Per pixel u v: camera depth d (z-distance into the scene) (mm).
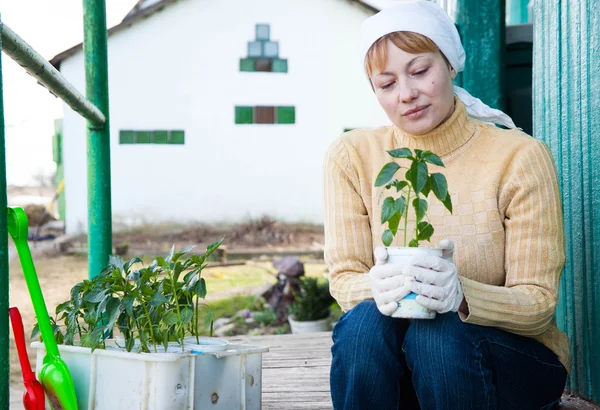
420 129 1659
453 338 1447
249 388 1702
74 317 1718
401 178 1727
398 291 1377
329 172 1812
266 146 13914
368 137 1832
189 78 13828
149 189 13805
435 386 1447
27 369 1554
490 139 1713
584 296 2115
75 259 13906
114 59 13727
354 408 1490
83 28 2256
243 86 13852
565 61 2242
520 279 1596
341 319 1586
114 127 13797
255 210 13859
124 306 1624
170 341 1750
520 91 3154
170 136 13852
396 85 1639
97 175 2293
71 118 14016
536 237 1605
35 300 1620
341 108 13922
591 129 2051
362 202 1784
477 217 1663
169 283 1719
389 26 1588
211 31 13789
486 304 1476
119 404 1568
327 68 13859
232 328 10555
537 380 1614
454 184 1689
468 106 1837
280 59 13852
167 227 13781
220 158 13883
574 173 2178
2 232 1342
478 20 3076
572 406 2062
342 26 13820
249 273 12281
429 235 1441
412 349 1483
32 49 1635
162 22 13750
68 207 14062
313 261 12977
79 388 1645
